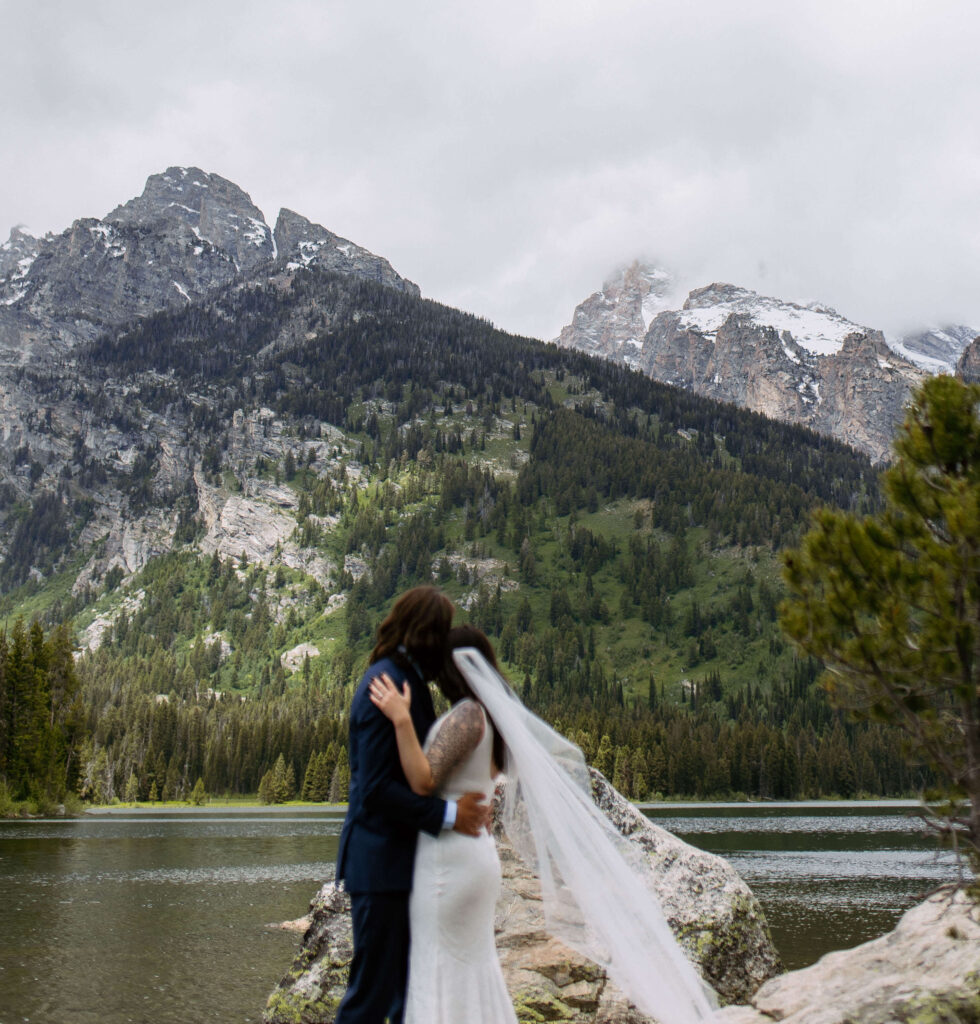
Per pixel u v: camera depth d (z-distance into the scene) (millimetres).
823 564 8898
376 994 4906
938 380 9156
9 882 34906
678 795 149125
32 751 88375
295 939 22844
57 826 75250
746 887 12164
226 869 40781
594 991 10422
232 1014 15305
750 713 194750
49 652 98500
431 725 5289
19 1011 15461
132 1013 15367
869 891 34500
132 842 57719
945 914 9375
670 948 5934
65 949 21344
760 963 11641
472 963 4973
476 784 5227
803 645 8914
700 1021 5793
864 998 7758
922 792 8414
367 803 4961
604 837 6004
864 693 8680
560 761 6238
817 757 157250
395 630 5398
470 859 4988
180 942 22359
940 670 8094
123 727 162375
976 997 7016
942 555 8258
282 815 106875
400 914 4969
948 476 9000
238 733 158250
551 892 5809
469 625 5719
